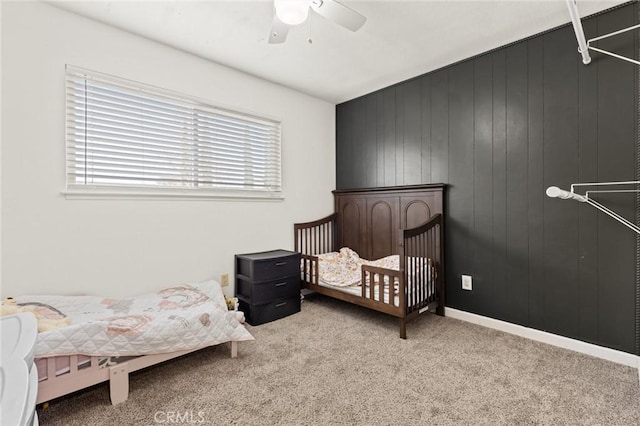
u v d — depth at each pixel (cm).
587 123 210
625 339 197
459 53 260
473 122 266
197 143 270
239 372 188
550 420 145
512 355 208
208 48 253
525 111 237
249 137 307
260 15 209
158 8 201
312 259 312
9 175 185
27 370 55
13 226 186
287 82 324
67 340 147
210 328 195
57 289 201
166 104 251
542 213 229
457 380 178
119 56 226
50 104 199
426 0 191
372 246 346
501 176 250
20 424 42
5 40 184
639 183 183
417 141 308
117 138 227
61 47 202
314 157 370
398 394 166
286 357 207
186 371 189
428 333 245
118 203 226
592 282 209
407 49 253
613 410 151
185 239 261
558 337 221
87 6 199
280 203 334
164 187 250
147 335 169
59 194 202
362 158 362
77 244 209
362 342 229
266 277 275
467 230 271
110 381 158
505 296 249
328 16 166
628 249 196
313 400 161
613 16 199
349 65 283
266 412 152
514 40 239
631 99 194
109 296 222
